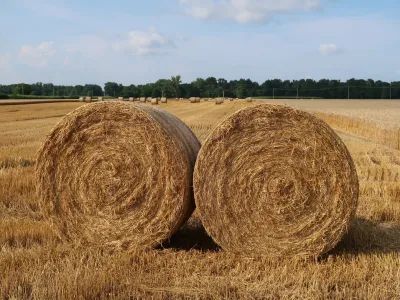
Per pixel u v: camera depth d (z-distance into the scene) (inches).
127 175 245.9
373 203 331.3
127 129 245.9
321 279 201.8
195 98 2529.5
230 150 237.9
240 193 237.0
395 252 241.4
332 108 1841.8
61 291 185.2
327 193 232.4
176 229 247.1
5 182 376.8
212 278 204.2
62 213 253.9
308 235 233.0
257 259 234.4
